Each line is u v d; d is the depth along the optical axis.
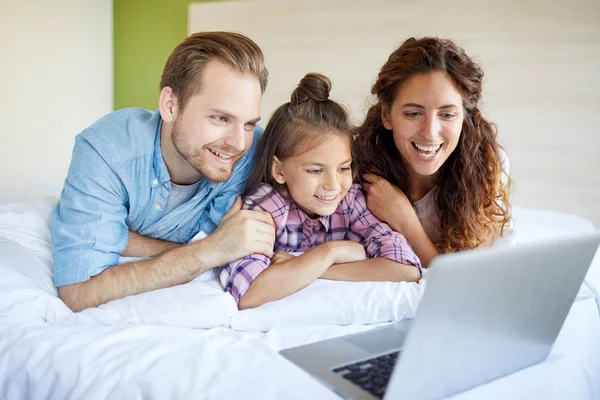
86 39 3.16
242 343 0.89
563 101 2.14
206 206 1.33
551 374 0.84
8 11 2.72
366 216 1.33
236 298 1.09
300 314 1.01
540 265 0.72
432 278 0.60
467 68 1.24
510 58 2.22
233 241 1.12
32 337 0.91
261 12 2.84
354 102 2.62
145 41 3.28
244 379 0.77
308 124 1.17
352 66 2.61
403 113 1.26
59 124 3.04
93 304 1.08
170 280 1.11
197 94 1.09
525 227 1.72
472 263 0.63
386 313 1.02
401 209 1.30
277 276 1.09
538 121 2.20
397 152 1.42
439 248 1.42
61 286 1.10
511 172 2.27
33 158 2.91
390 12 2.48
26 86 2.84
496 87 2.26
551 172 2.19
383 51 2.52
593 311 1.13
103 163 1.15
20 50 2.79
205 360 0.82
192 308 0.99
